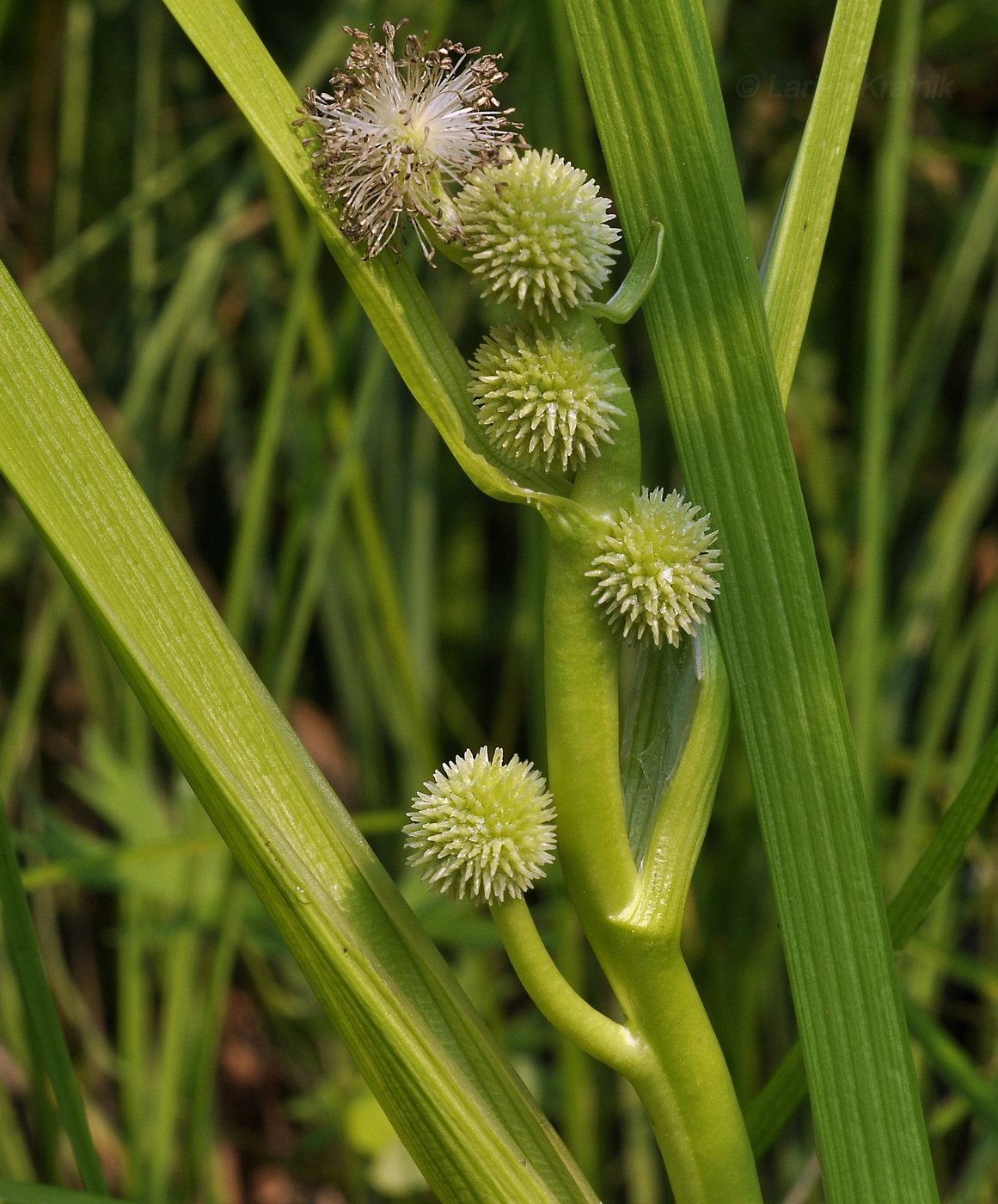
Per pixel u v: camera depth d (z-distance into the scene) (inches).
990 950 28.0
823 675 14.2
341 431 24.3
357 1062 14.0
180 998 25.1
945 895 25.8
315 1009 30.7
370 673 31.2
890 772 28.2
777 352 14.5
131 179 33.9
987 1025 28.4
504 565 36.4
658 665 14.4
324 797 14.4
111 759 26.9
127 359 33.9
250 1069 33.4
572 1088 24.3
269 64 14.0
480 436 14.1
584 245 13.8
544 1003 14.0
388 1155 26.8
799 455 30.9
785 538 14.2
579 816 14.0
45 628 28.5
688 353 14.3
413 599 31.4
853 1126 14.3
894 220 21.6
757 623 14.3
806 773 14.3
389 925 14.3
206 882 25.0
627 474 14.0
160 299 33.9
